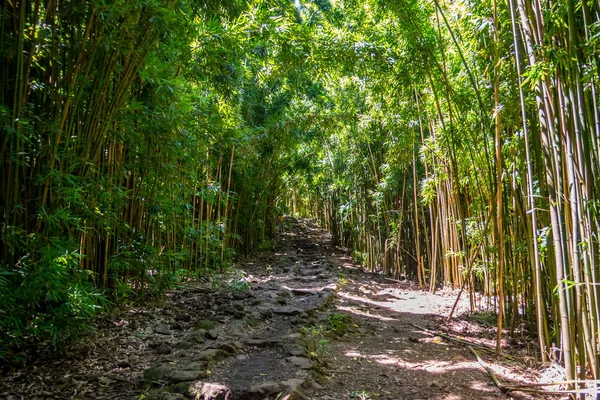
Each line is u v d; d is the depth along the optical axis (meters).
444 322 4.72
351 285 6.97
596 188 2.25
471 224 4.95
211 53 4.14
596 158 2.26
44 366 2.83
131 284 4.81
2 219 2.71
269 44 5.18
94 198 3.39
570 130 2.40
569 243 2.61
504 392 2.81
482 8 3.73
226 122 6.46
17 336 2.64
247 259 9.81
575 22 2.39
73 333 2.88
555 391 2.62
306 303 5.25
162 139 4.07
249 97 8.45
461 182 5.29
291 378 2.70
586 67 2.27
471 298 5.10
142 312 4.23
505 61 3.58
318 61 5.67
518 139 3.61
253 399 2.46
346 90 8.70
